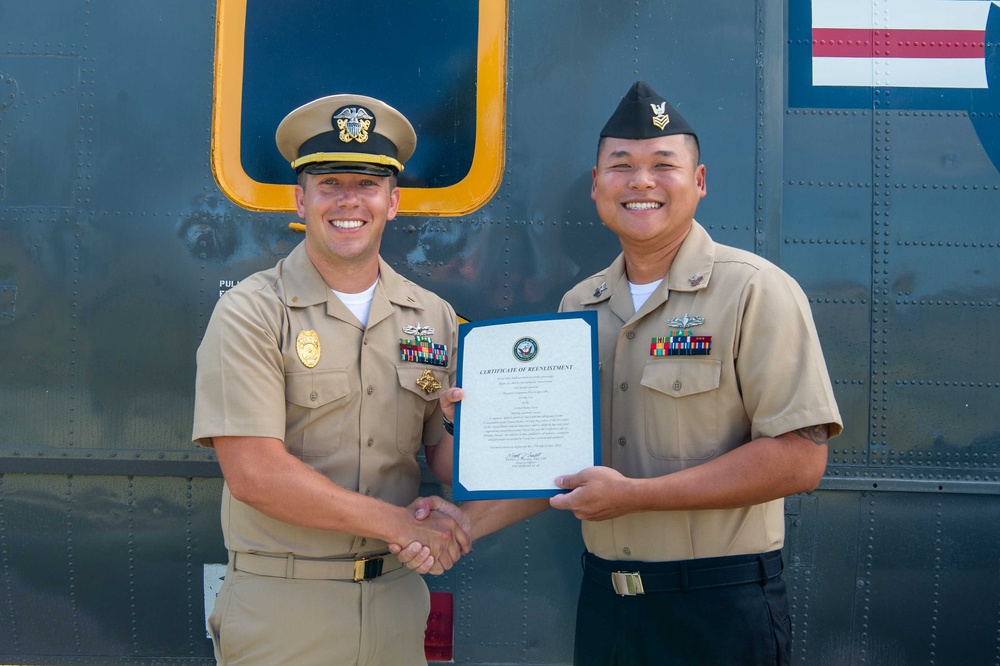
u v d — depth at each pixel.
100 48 2.38
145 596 2.38
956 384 2.34
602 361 1.82
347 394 1.79
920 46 2.38
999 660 2.34
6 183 2.37
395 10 2.40
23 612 2.40
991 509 2.34
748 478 1.58
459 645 2.38
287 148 1.89
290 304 1.79
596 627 1.74
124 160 2.37
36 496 2.38
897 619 2.34
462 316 2.37
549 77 2.38
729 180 2.35
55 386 2.35
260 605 1.74
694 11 2.38
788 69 2.38
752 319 1.65
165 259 2.35
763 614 1.64
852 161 2.37
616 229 1.75
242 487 1.67
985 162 2.37
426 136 2.38
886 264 2.35
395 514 1.72
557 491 1.67
